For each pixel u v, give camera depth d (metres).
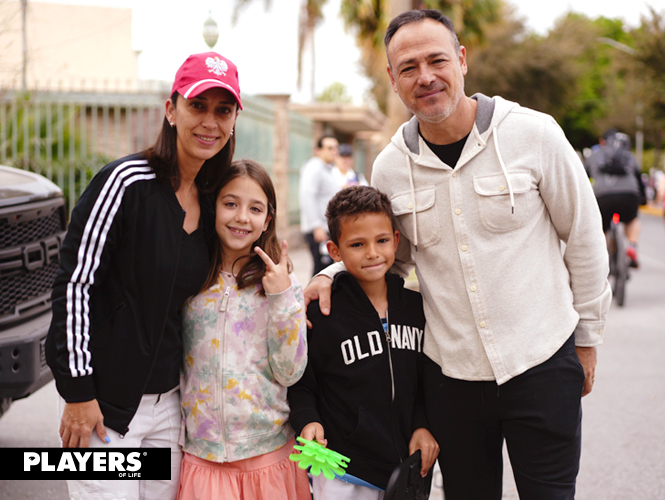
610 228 7.73
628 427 4.06
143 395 2.18
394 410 2.30
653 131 37.56
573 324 2.16
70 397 2.01
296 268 10.79
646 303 7.80
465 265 2.15
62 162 8.68
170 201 2.12
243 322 2.25
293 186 14.63
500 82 32.22
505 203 2.10
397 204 2.31
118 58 16.33
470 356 2.18
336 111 16.62
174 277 2.12
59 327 1.99
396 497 2.12
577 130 50.50
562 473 2.12
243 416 2.23
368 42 12.21
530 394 2.11
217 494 2.23
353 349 2.31
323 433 2.29
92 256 2.01
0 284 2.95
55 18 15.77
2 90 8.73
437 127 2.15
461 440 2.27
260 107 12.20
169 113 2.15
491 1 12.63
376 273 2.31
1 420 4.23
